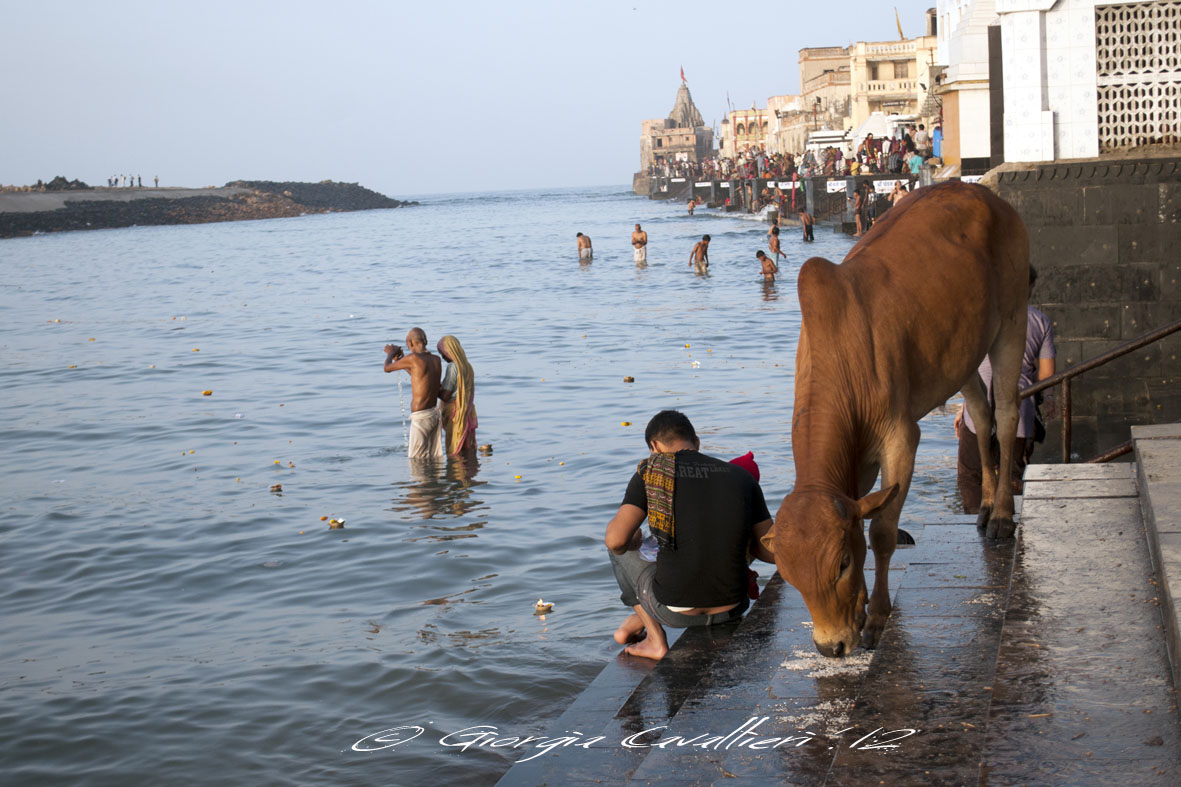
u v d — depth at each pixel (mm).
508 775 4633
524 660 6586
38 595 8281
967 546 5695
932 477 10469
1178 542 4168
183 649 7066
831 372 4621
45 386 18422
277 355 21172
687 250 46188
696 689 4910
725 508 5672
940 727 3748
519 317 25891
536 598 7762
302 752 5555
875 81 69875
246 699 6211
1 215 120562
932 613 4898
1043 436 8047
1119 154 11609
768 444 12141
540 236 66938
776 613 5773
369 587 8164
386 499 10648
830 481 4449
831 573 4148
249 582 8398
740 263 38375
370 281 39500
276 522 9977
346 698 6180
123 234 110875
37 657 7020
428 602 7777
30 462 12836
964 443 8062
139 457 12914
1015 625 4230
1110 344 11609
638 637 6465
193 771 5402
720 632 5730
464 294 32656
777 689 4715
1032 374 7801
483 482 11195
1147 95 11523
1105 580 4609
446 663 6594
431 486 11102
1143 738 3289
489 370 18438
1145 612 4223
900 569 5719
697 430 13078
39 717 6062
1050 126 11586
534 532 9383
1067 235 11586
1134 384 11570
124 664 6840
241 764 5461
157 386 18031
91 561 9023
